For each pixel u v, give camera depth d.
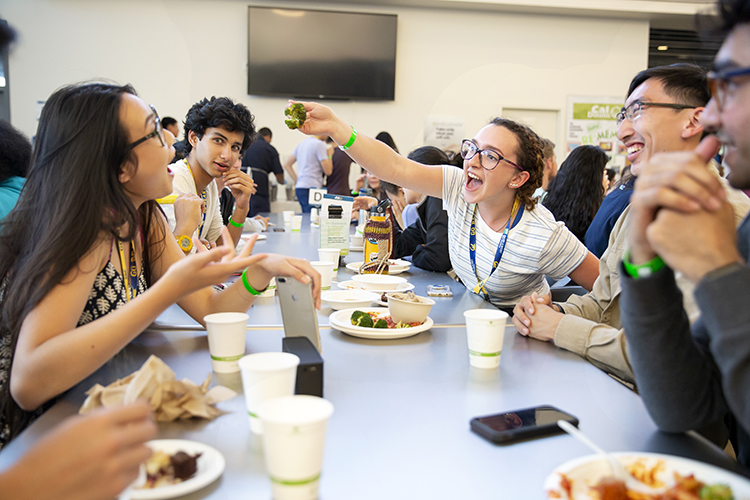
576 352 1.14
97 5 6.41
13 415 1.04
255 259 0.91
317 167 5.95
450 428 0.76
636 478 0.60
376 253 2.07
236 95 6.86
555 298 2.04
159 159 1.05
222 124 2.36
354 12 6.83
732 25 0.66
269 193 6.07
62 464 0.49
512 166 1.71
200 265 0.88
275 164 5.93
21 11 6.25
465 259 1.92
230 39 6.77
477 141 1.75
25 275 0.88
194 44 6.70
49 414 0.77
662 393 0.74
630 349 0.77
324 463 0.66
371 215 2.11
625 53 7.33
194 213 1.75
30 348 0.84
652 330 0.74
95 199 0.94
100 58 6.49
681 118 1.41
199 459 0.64
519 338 1.25
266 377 0.71
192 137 2.42
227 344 0.96
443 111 7.20
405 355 1.09
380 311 1.38
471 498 0.59
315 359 0.84
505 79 7.23
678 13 7.02
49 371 0.81
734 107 0.66
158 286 0.87
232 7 6.73
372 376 0.96
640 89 1.47
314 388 0.83
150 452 0.54
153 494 0.56
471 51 7.16
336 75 6.89
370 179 4.12
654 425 0.80
